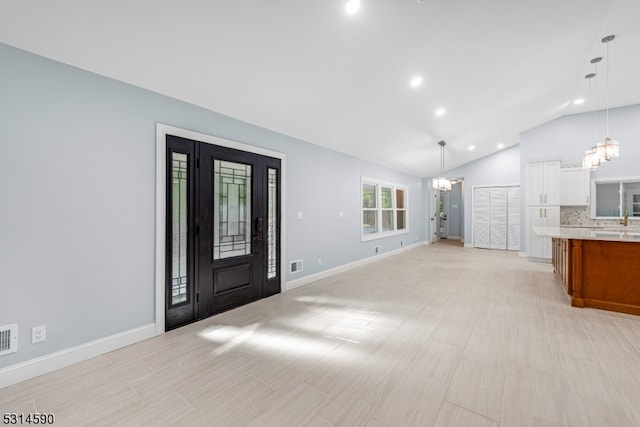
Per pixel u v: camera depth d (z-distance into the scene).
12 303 1.94
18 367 1.95
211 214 3.20
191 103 3.01
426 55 2.96
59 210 2.14
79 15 1.84
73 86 2.22
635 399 1.72
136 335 2.56
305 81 3.02
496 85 3.98
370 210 6.63
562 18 2.77
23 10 1.74
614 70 4.32
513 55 3.28
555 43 3.22
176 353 2.35
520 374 2.01
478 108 4.69
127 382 1.95
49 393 1.83
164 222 2.76
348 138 4.81
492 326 2.86
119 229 2.46
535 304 3.52
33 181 2.03
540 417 1.58
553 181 6.11
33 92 2.04
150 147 2.68
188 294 2.97
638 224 5.73
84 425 1.55
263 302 3.66
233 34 2.23
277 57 2.58
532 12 2.59
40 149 2.06
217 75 2.67
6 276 1.92
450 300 3.71
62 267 2.16
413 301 3.68
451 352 2.34
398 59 2.94
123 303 2.49
